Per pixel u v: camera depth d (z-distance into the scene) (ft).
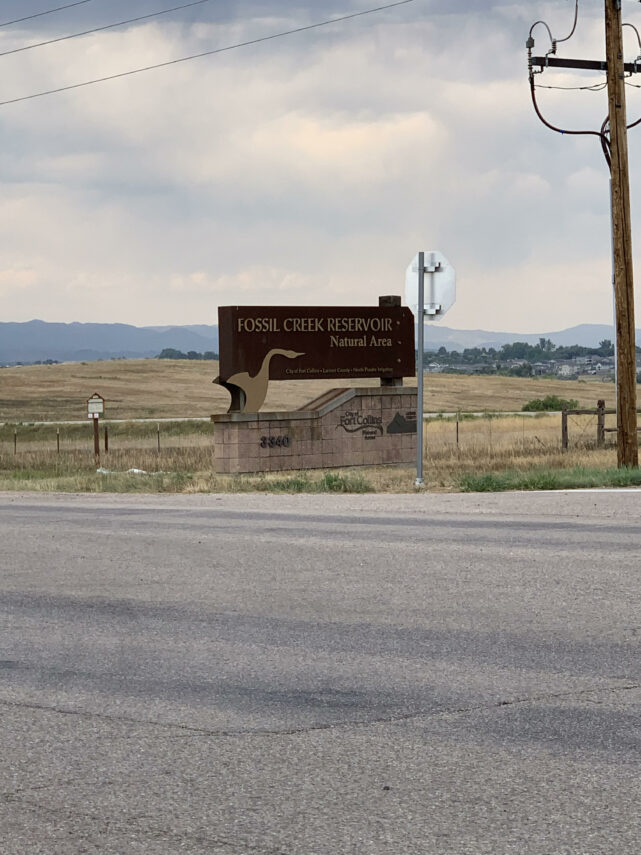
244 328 83.92
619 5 67.51
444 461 89.45
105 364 452.76
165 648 24.81
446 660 23.15
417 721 19.06
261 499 57.31
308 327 87.35
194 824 14.78
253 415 83.51
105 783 16.34
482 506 50.01
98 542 41.57
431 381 415.03
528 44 69.36
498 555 35.88
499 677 21.72
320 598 29.84
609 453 90.74
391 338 91.86
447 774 16.43
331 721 19.17
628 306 67.41
